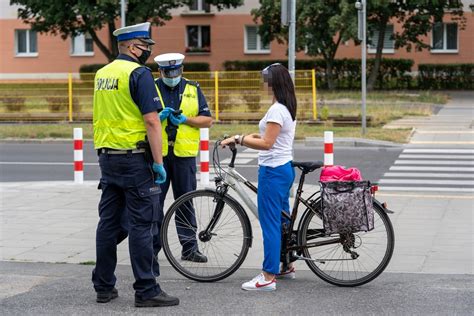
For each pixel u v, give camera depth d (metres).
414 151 27.52
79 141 20.08
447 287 9.58
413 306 8.75
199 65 62.72
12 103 39.31
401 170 22.84
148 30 8.93
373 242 9.66
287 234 9.78
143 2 51.66
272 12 52.22
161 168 8.72
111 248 9.01
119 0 50.25
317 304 8.88
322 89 57.22
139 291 8.80
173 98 11.15
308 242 9.73
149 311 8.66
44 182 20.50
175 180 11.25
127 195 8.77
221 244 10.03
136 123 8.70
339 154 26.92
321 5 50.06
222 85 36.78
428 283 9.80
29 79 66.06
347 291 9.45
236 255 9.99
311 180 20.67
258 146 9.37
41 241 12.72
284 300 9.05
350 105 42.69
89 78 39.06
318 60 60.16
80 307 8.84
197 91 11.33
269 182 9.44
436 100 46.34
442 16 53.75
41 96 39.16
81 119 38.88
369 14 51.88
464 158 25.59
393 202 16.77
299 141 30.36
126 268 10.85
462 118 37.53
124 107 8.67
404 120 36.97
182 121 10.66
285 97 9.44
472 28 60.19
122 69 8.68
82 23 55.75
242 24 63.22
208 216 10.04
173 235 10.24
